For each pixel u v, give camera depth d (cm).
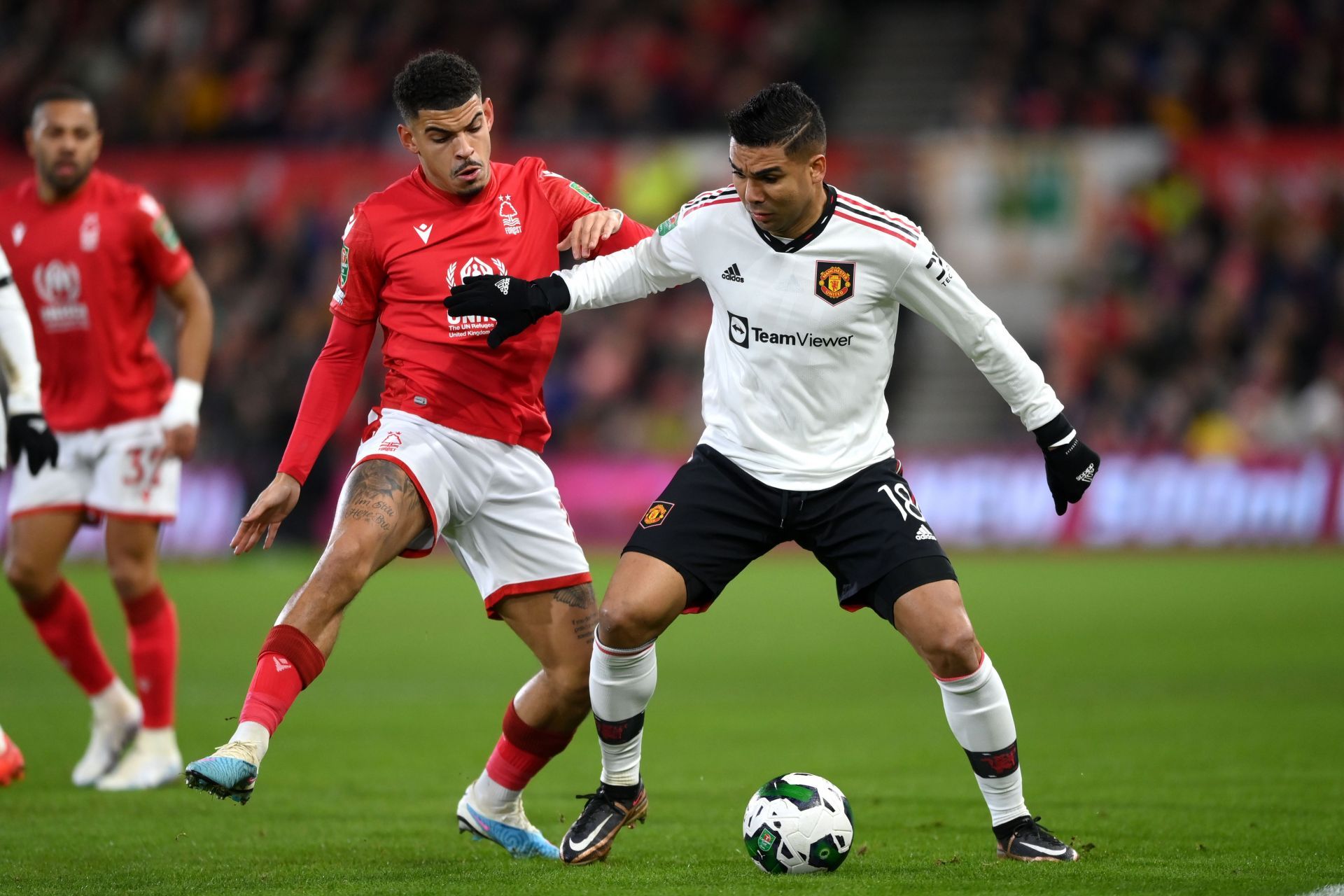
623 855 1795
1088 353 7131
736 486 1705
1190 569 5981
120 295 2353
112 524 2358
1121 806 2084
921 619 1636
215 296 7775
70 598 2348
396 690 3531
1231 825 1934
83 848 1845
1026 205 7244
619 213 1845
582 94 8388
